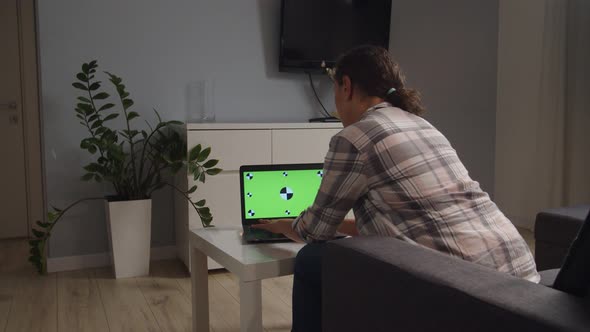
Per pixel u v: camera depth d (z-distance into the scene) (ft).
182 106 10.22
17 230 12.03
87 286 8.49
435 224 3.93
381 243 3.85
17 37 11.68
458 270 3.25
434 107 12.54
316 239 4.49
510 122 12.91
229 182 9.13
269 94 10.98
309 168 5.88
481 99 13.07
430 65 12.45
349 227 5.15
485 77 13.06
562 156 11.46
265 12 10.80
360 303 3.72
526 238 11.59
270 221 5.38
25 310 7.43
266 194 5.74
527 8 12.28
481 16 12.87
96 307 7.55
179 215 9.78
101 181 8.76
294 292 4.76
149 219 9.04
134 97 9.83
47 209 9.36
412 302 3.25
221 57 10.48
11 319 7.09
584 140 11.22
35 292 8.20
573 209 6.44
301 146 9.65
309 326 4.70
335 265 3.95
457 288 2.97
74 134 9.43
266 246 5.08
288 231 4.97
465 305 2.88
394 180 4.06
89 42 9.43
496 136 13.33
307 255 4.58
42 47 9.10
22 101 11.83
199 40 10.26
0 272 9.29
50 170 9.32
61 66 9.25
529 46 12.28
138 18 9.75
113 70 9.64
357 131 4.20
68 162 9.43
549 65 11.56
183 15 10.10
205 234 5.59
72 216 9.51
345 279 3.85
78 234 9.57
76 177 9.50
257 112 10.90
